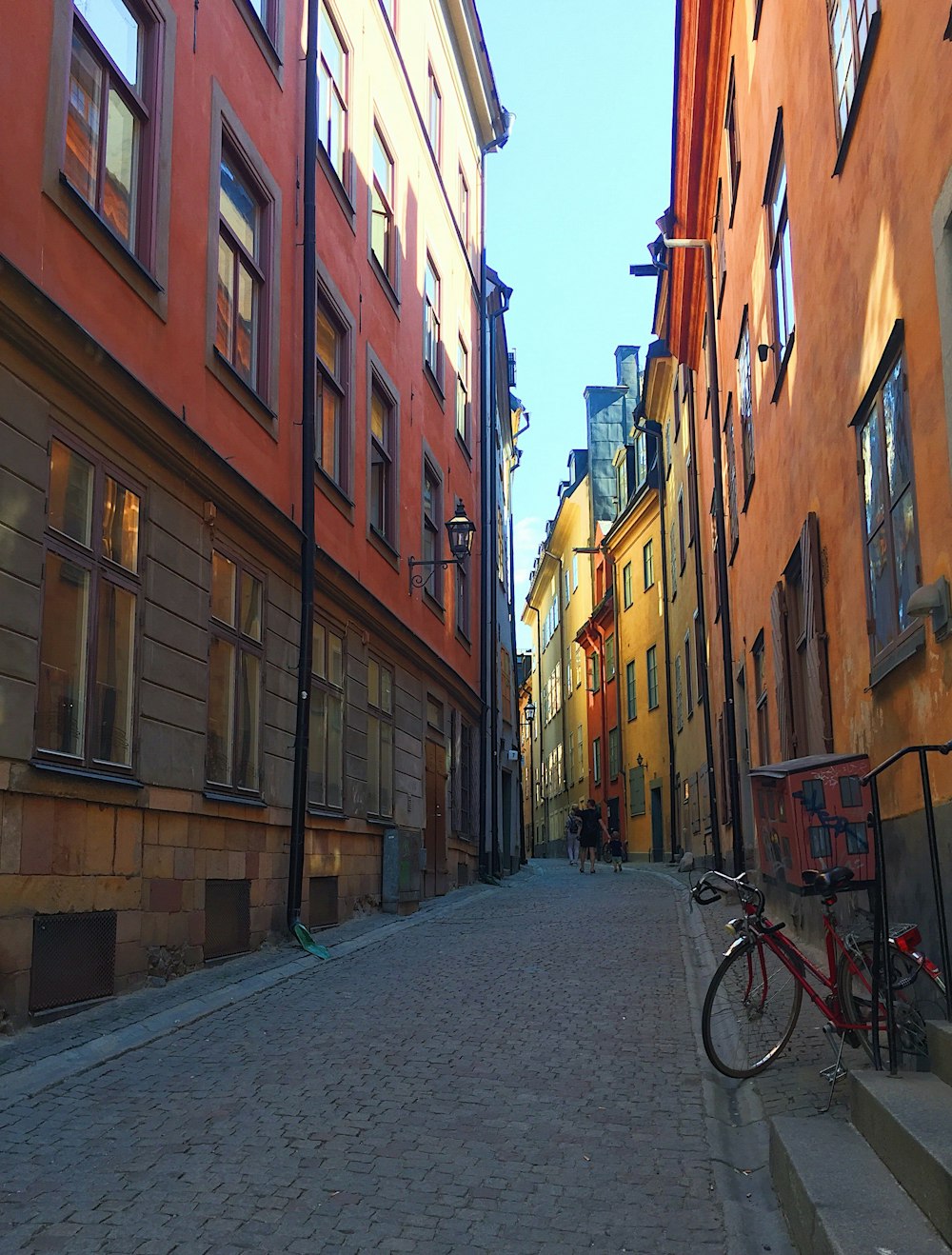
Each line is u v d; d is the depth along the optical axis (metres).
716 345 18.39
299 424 12.87
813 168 9.30
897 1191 3.93
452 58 23.80
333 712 14.07
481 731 25.28
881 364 7.01
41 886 7.25
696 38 16.41
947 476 5.71
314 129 13.31
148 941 8.66
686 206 19.94
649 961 10.59
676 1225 4.34
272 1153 5.02
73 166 8.21
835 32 8.45
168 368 9.48
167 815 9.06
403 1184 4.70
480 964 10.50
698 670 24.45
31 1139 5.11
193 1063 6.58
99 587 8.16
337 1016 7.99
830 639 9.04
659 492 33.25
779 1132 4.69
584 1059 6.77
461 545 17.89
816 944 9.19
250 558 11.21
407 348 19.03
